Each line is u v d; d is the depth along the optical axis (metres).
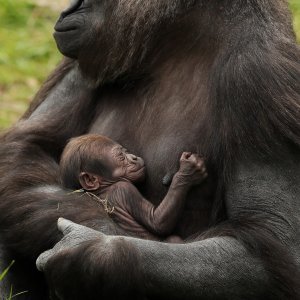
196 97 11.17
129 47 11.41
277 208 10.59
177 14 11.28
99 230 10.73
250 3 11.17
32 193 11.35
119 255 9.93
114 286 9.94
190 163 10.84
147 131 11.38
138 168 11.16
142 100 11.53
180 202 10.85
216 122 10.91
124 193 11.02
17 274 11.88
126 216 10.95
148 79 11.54
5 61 21.34
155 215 10.88
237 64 10.80
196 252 10.29
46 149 12.24
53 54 21.84
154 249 10.17
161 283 10.17
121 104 11.72
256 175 10.66
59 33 11.70
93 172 11.17
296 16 21.95
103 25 11.48
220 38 11.13
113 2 11.42
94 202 11.08
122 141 11.52
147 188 11.26
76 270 9.96
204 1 11.27
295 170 10.68
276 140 10.60
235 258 10.34
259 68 10.72
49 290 10.85
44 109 12.54
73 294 10.09
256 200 10.63
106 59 11.55
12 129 12.55
